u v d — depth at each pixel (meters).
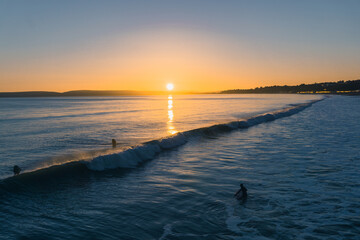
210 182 12.78
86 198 10.79
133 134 29.39
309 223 8.52
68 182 12.75
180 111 71.31
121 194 11.24
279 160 16.94
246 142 23.83
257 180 12.96
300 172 14.18
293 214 9.19
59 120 47.38
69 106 112.19
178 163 16.56
